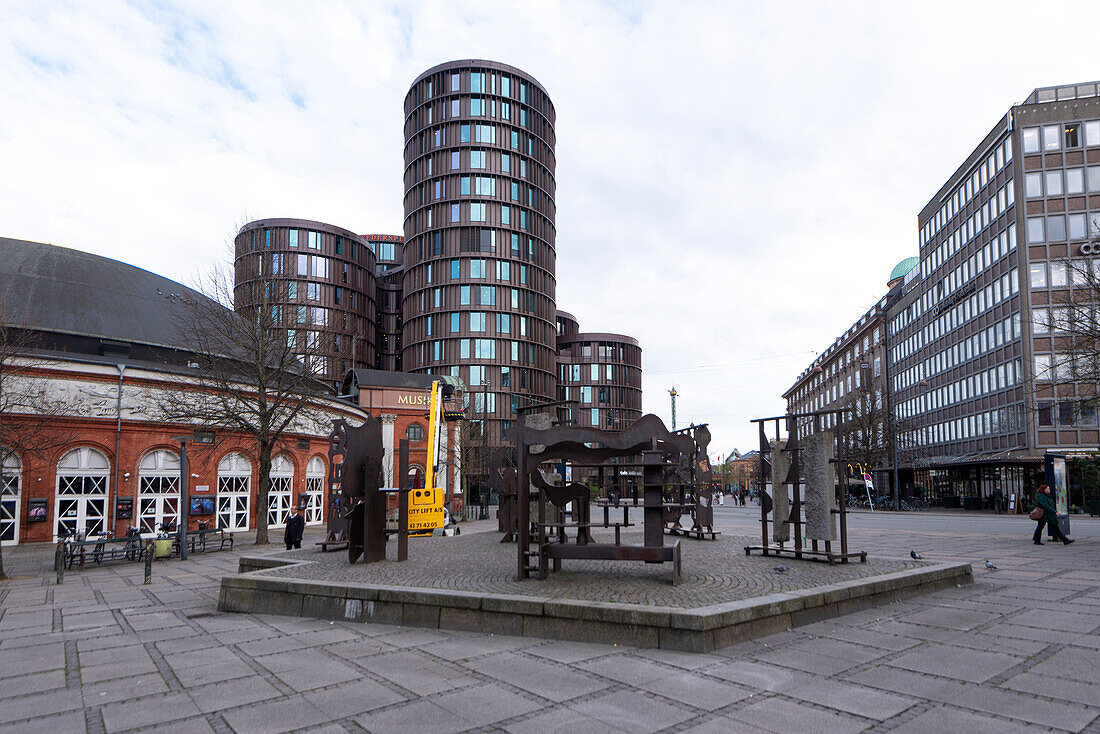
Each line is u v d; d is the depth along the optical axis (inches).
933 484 2363.4
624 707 202.1
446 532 932.6
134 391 1109.1
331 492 592.7
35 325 1299.2
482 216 3336.6
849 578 362.9
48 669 261.3
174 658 275.3
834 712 194.5
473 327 3260.3
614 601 297.4
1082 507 1608.0
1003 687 213.2
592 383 4411.9
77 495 1047.0
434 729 187.9
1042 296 1739.7
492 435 3125.0
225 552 855.7
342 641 299.0
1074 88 1887.3
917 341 2534.5
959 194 2183.8
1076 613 322.7
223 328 1179.3
